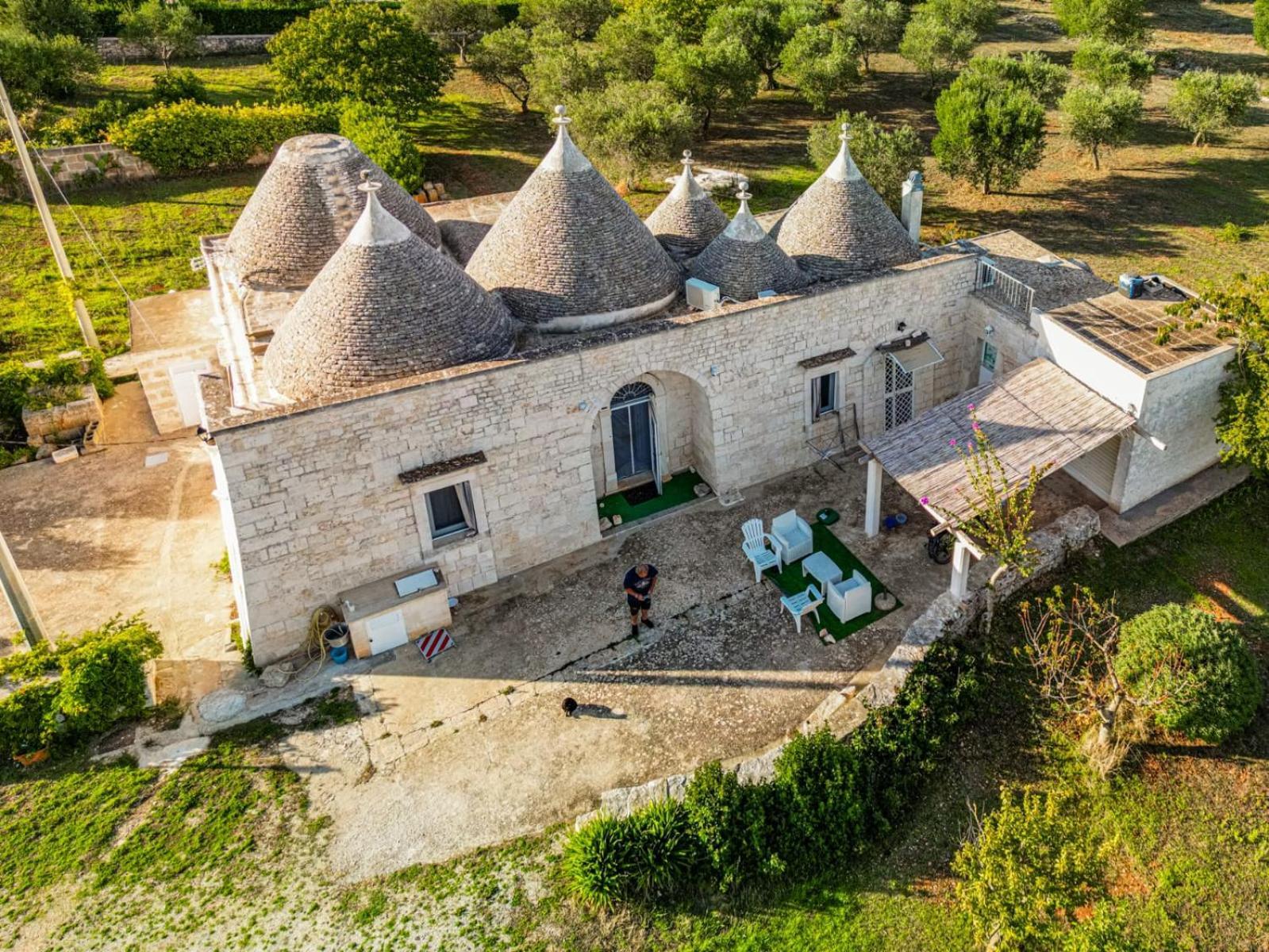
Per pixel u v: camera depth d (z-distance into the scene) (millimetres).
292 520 20672
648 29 57625
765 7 63750
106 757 19891
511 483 22953
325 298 21344
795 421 26516
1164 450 23922
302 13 72125
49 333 35656
